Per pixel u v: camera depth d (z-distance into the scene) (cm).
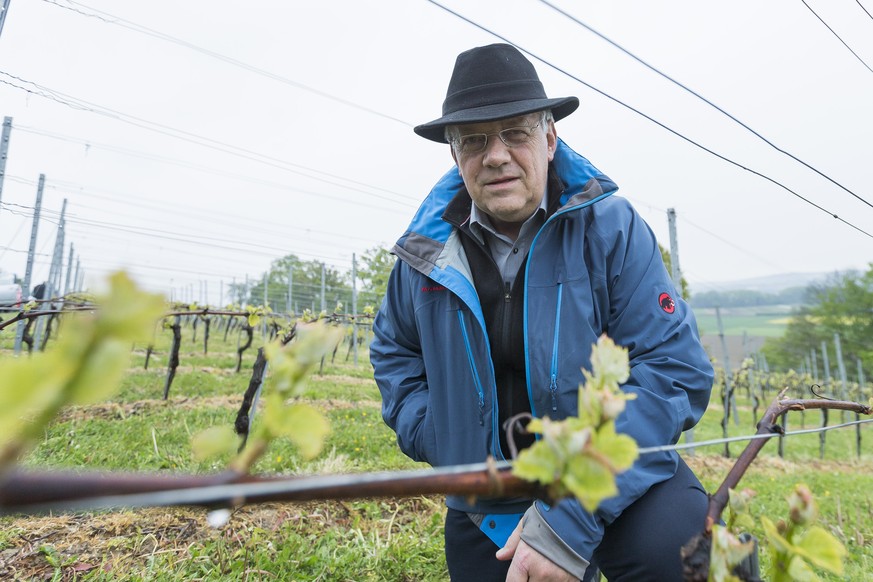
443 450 197
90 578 246
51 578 249
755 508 461
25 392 20
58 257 1417
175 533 301
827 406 98
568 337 178
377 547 298
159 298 21
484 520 200
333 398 952
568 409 178
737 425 1342
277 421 33
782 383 2066
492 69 184
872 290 3925
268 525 322
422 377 228
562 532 141
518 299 193
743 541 69
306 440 33
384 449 568
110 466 427
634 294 179
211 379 979
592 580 193
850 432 1452
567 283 181
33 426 21
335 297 2834
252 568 265
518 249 197
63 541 283
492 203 186
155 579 249
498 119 177
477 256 203
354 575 274
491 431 188
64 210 1470
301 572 267
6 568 255
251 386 360
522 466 38
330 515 347
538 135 187
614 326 183
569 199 185
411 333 229
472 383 192
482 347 190
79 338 20
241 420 361
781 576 53
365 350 2034
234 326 2423
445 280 194
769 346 4947
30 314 348
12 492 28
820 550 53
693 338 175
